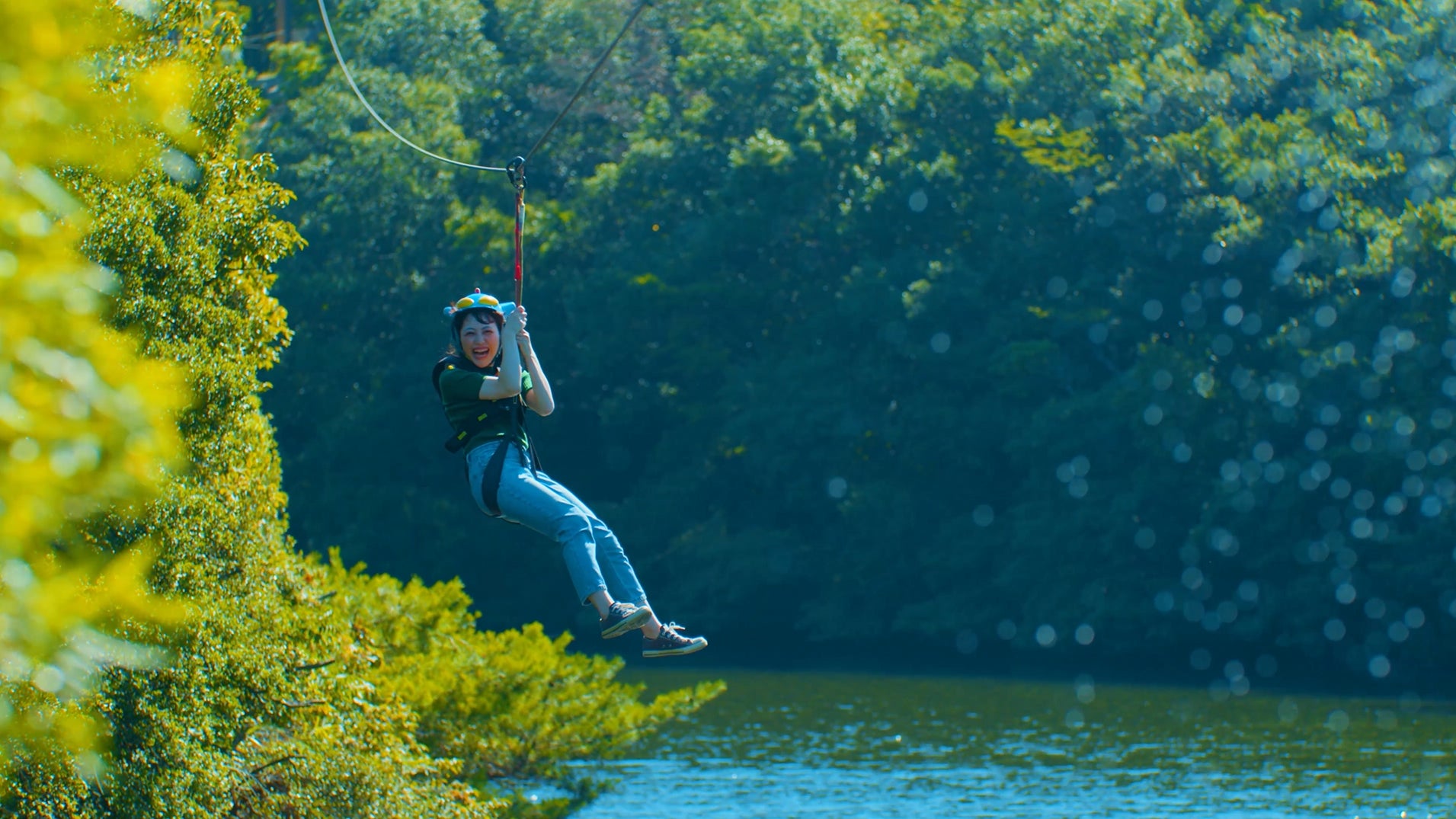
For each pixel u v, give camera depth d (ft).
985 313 308.81
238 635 72.38
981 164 327.67
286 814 82.02
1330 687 250.37
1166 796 159.02
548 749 119.65
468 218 348.79
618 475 368.07
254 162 77.20
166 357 66.28
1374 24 306.14
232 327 74.02
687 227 343.26
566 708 119.85
